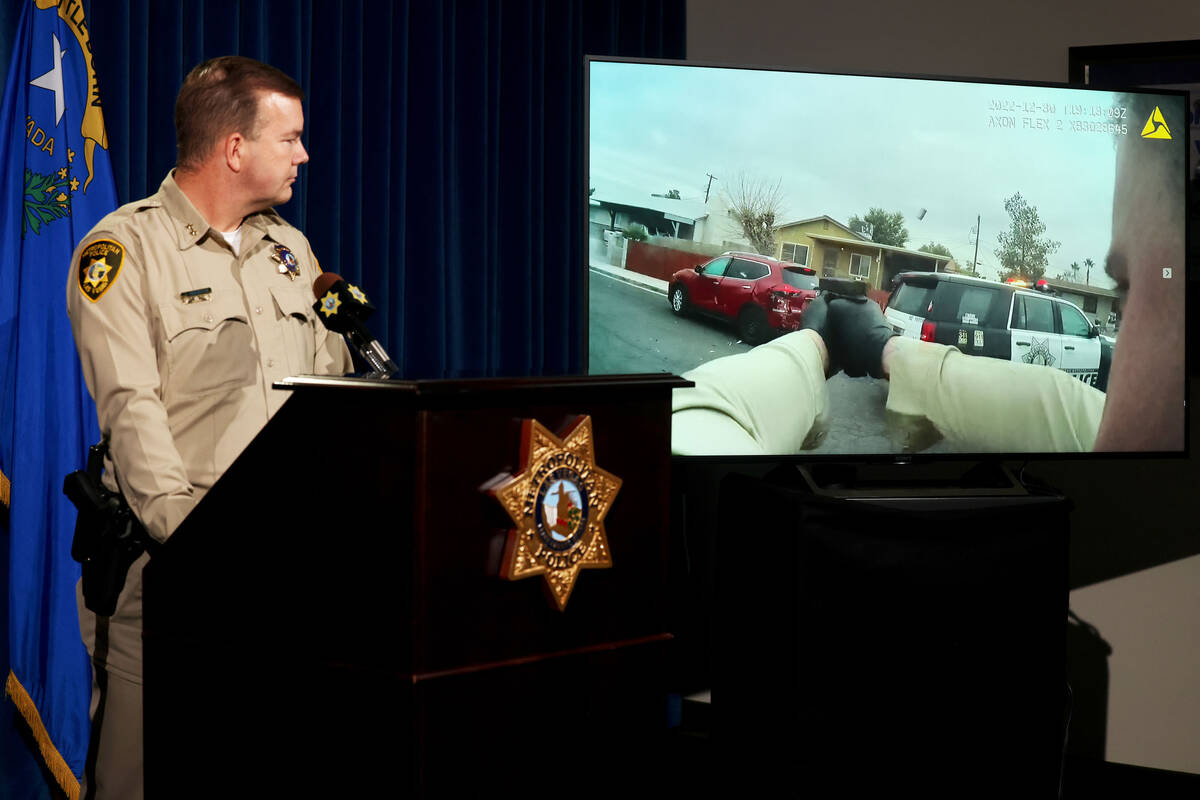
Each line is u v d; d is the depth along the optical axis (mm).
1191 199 3066
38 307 2021
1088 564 3219
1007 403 2711
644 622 1255
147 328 1607
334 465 1130
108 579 1508
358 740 1096
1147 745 3180
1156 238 2779
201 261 1759
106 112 2195
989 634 2395
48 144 2049
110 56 2197
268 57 2504
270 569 1184
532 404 1151
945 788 2373
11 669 1994
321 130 2641
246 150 1759
